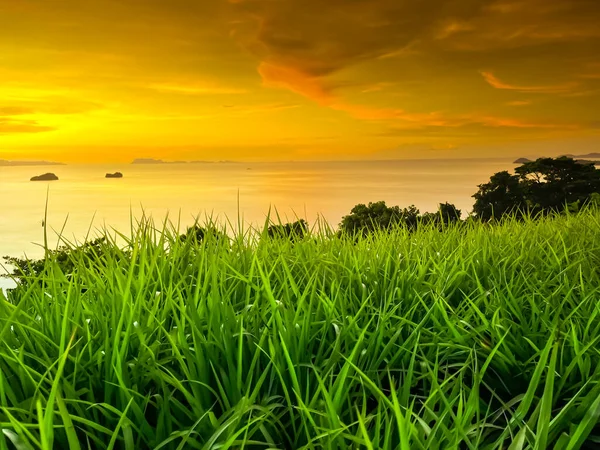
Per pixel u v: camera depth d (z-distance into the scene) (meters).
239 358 1.67
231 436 1.34
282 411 1.70
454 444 1.24
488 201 22.97
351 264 3.24
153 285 2.76
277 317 1.90
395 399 1.22
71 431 1.25
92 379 1.76
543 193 23.23
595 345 2.06
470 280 3.09
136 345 1.99
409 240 4.10
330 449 1.27
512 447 1.26
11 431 1.33
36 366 1.90
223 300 2.16
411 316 2.41
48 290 2.54
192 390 1.64
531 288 2.73
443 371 2.05
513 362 1.96
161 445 1.36
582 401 1.58
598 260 3.44
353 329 2.10
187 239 3.49
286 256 3.43
